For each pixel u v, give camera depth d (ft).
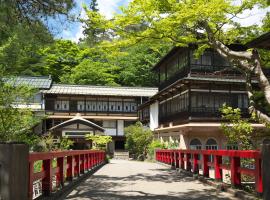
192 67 87.20
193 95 86.94
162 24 39.75
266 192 25.07
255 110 36.09
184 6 38.11
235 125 43.11
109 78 179.42
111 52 47.01
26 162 21.43
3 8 26.37
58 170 34.94
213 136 89.15
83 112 148.15
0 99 40.11
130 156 133.69
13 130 42.04
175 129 96.12
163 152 87.81
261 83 32.94
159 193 35.47
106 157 100.01
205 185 42.24
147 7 39.14
